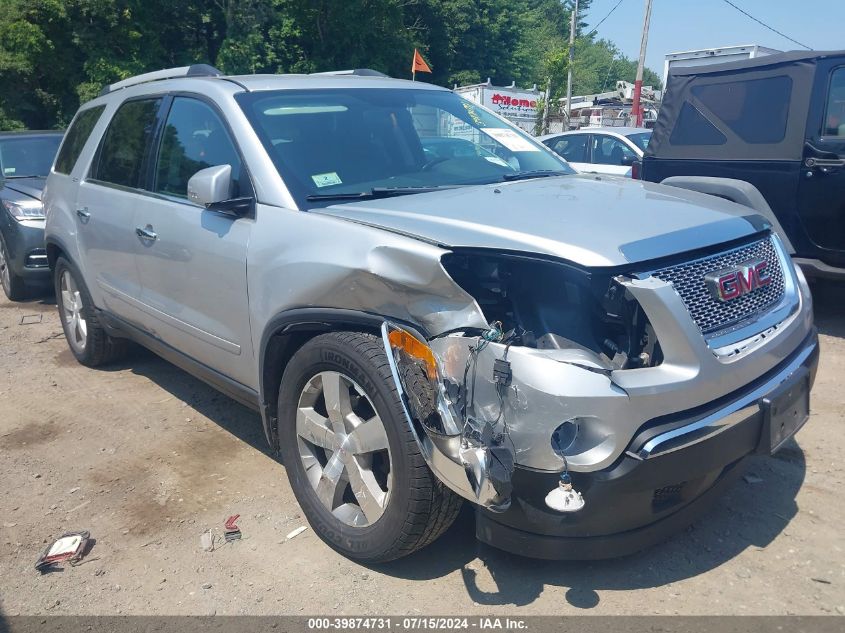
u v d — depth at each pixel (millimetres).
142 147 4457
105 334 5422
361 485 3008
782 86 6172
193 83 4176
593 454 2492
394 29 34500
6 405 5062
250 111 3699
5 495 3854
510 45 44656
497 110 26906
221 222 3598
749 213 3234
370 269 2811
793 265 3416
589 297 2668
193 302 3877
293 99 3873
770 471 3758
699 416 2605
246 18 31281
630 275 2605
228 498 3723
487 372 2568
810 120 5949
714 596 2844
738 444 2717
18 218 7707
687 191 3561
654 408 2510
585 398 2445
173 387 5281
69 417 4820
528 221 2855
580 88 82625
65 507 3713
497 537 2768
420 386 2646
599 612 2781
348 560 3172
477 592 2926
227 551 3281
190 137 4039
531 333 2641
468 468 2486
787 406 2918
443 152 4051
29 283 7867
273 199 3381
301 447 3312
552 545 2676
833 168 5789
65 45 28734
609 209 3033
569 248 2609
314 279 3033
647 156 7273
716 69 6680
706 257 2844
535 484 2547
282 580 3064
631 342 2643
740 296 2895
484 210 3020
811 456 3906
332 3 32000
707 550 3129
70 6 27531
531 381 2482
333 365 3004
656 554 3115
